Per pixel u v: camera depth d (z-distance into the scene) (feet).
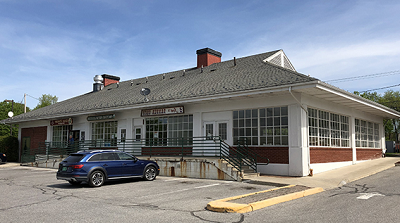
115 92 89.76
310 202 29.55
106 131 77.46
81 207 27.86
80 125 84.02
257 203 26.94
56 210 26.71
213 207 26.08
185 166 51.60
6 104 200.34
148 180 46.70
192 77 73.56
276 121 50.47
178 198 32.01
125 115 72.69
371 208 26.37
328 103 56.18
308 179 44.09
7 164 87.66
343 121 63.67
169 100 58.18
